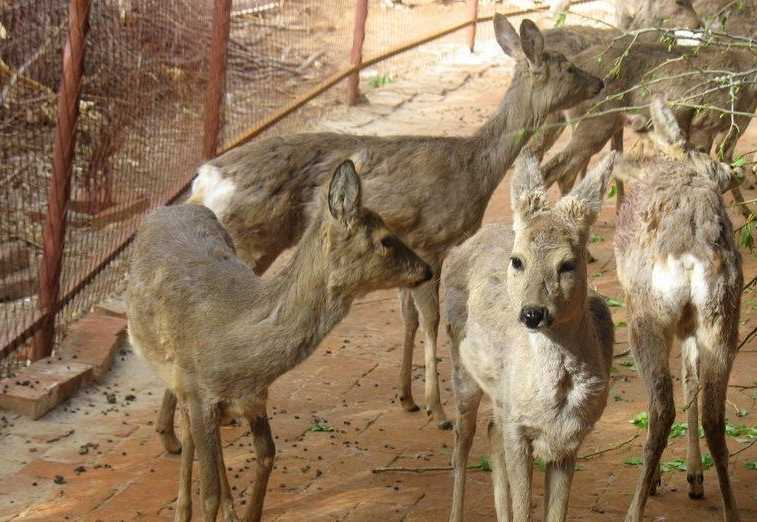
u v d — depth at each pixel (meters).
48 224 7.66
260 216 7.22
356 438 7.14
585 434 5.27
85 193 8.98
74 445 6.91
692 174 6.27
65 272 8.21
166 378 5.84
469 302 5.82
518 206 5.16
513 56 8.34
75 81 7.64
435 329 7.39
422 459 6.90
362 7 14.14
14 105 9.68
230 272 5.72
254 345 5.45
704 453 6.94
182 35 10.21
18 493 6.36
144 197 9.48
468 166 7.68
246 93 12.33
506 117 7.96
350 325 8.85
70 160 7.64
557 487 5.38
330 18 14.28
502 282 5.65
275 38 13.66
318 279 5.42
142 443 6.98
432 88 15.58
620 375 8.01
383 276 5.45
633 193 6.32
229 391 5.54
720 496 6.48
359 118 13.91
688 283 5.91
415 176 7.48
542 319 4.89
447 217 7.56
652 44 9.76
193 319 5.59
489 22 18.81
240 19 13.48
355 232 5.38
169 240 6.00
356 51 14.29
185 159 10.23
